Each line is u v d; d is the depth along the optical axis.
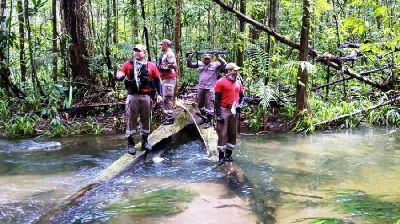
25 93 13.40
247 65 13.52
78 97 13.41
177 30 10.44
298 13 14.09
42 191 6.61
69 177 7.41
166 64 9.42
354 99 13.52
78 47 13.55
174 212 5.60
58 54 13.79
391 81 12.80
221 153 8.15
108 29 13.99
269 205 5.88
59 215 5.49
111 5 16.30
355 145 9.71
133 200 6.11
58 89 13.03
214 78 9.89
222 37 13.66
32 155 9.06
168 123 9.55
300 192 6.45
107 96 13.34
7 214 5.61
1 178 7.32
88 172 7.74
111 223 5.24
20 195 6.41
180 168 7.85
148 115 8.08
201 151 9.12
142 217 5.43
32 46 14.33
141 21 14.05
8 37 13.49
